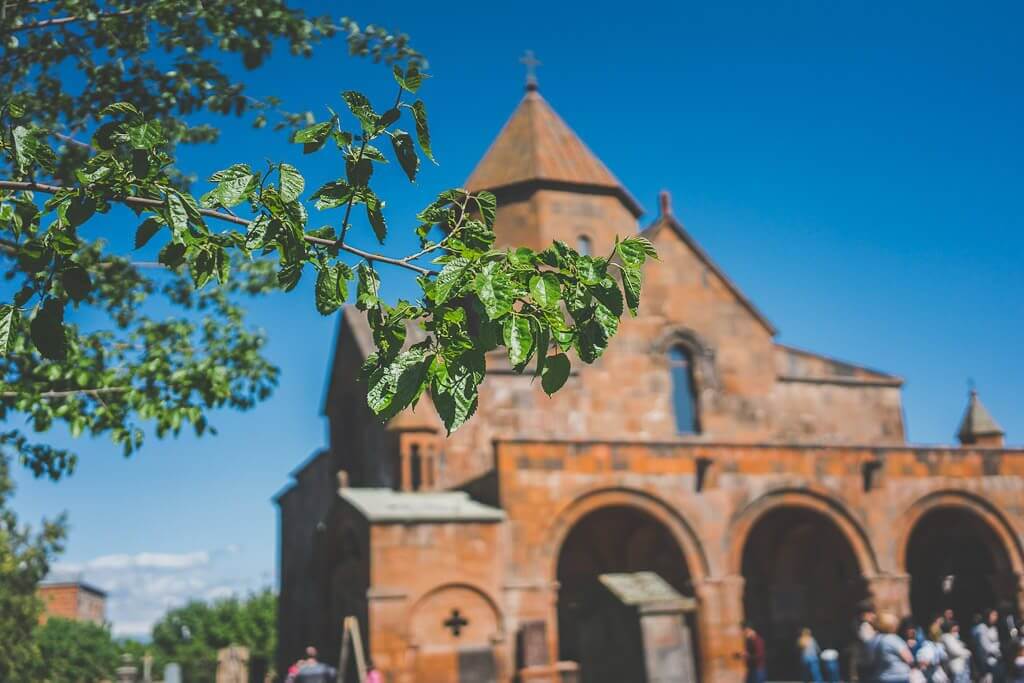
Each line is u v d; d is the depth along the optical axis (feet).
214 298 57.11
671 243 102.12
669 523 84.99
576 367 97.14
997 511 93.97
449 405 16.99
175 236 17.46
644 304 99.76
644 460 85.40
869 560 89.56
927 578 106.83
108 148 18.10
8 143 21.15
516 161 106.93
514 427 95.25
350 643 73.46
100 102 43.34
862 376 105.81
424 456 89.86
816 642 98.17
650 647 61.16
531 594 79.36
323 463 111.14
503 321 16.28
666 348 99.14
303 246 18.25
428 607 76.69
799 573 100.73
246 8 43.24
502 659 77.10
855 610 89.15
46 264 18.33
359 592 78.54
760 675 78.69
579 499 82.79
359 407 103.50
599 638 65.92
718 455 87.56
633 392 97.50
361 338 103.50
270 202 18.19
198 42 43.86
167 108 44.42
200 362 51.88
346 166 18.24
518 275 16.85
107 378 48.49
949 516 99.60
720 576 85.10
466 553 78.38
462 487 89.45
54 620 275.80
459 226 18.58
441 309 17.37
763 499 88.12
